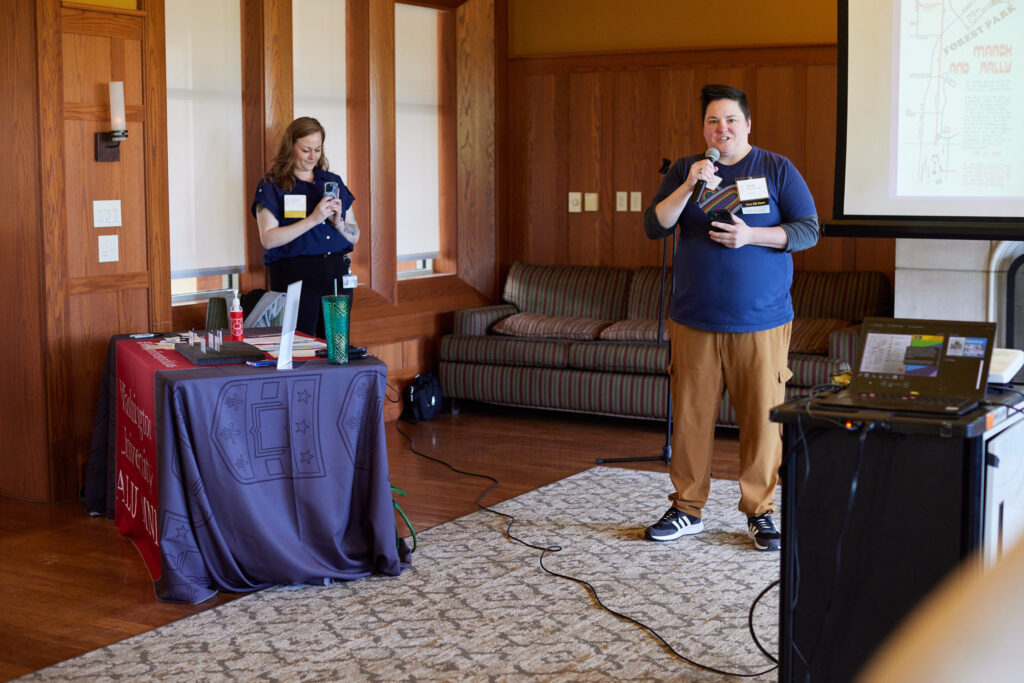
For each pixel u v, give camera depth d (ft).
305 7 19.38
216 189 17.99
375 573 11.94
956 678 0.92
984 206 11.96
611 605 10.92
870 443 7.42
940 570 7.28
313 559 11.52
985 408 7.32
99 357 15.61
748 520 12.92
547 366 20.84
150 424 11.84
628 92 22.72
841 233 12.60
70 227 15.14
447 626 10.40
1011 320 13.00
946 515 7.22
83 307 15.38
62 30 14.76
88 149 15.25
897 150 12.28
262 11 17.92
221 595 11.34
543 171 23.70
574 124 23.29
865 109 12.39
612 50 22.76
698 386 12.78
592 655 9.64
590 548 12.85
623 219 23.04
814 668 7.79
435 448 18.70
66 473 15.40
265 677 9.24
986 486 7.25
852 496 7.22
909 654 0.95
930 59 12.04
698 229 12.50
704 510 14.43
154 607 11.05
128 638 10.19
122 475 13.66
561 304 22.67
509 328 21.77
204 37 17.61
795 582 7.75
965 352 7.64
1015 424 7.79
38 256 14.90
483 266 23.65
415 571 12.07
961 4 11.84
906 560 7.39
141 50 15.75
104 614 10.86
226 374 11.04
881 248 20.76
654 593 11.25
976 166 11.95
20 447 15.49
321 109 19.92
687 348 12.71
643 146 22.71
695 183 11.91
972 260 13.00
